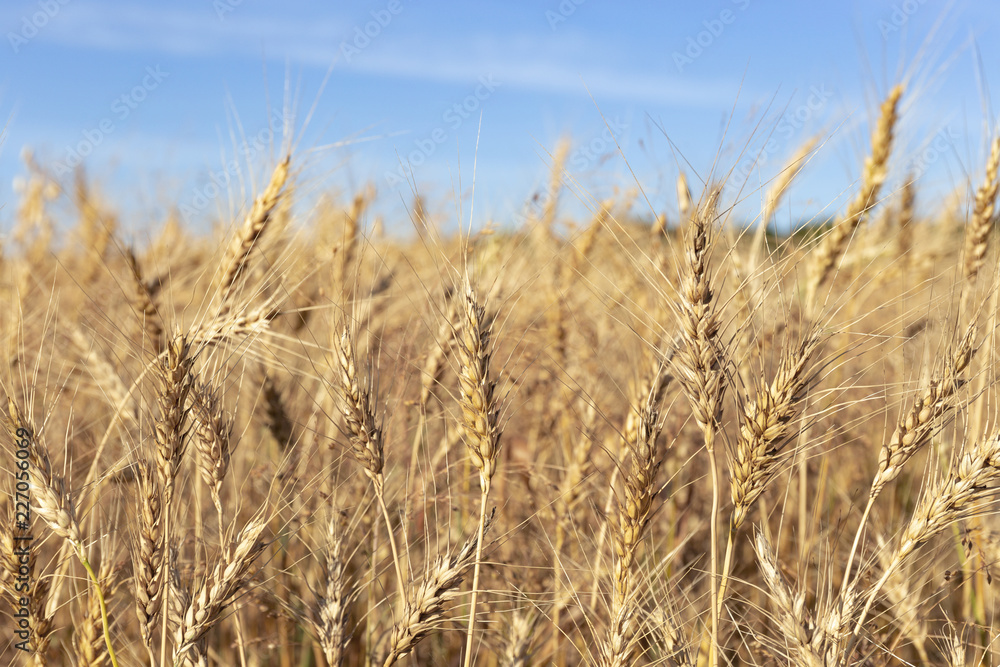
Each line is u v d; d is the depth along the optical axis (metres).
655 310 0.96
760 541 0.85
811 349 0.83
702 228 0.83
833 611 0.83
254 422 1.04
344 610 0.88
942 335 0.85
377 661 0.91
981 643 0.91
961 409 0.84
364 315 0.97
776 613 0.85
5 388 0.84
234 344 0.90
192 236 1.14
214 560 0.88
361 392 0.86
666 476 1.03
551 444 1.04
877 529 0.97
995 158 0.94
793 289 0.86
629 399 0.94
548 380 1.04
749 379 0.90
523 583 0.94
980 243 0.94
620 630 0.85
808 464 1.02
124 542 0.89
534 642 0.93
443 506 0.97
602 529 0.91
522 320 1.04
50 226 1.32
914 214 1.11
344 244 1.02
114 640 0.91
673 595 0.91
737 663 0.94
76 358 0.98
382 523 0.94
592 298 1.07
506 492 1.04
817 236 0.86
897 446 0.83
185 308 0.86
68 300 1.11
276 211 0.96
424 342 0.98
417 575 0.91
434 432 0.99
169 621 0.85
